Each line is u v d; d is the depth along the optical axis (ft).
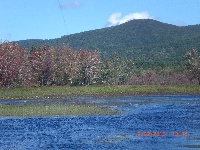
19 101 296.30
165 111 217.15
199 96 383.65
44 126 157.38
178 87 446.60
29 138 128.67
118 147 111.04
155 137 127.24
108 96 382.01
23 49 507.30
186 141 119.03
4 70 433.89
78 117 187.62
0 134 137.59
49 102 281.95
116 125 158.10
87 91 401.70
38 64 489.26
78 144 116.57
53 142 120.67
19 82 449.89
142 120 174.40
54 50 518.78
